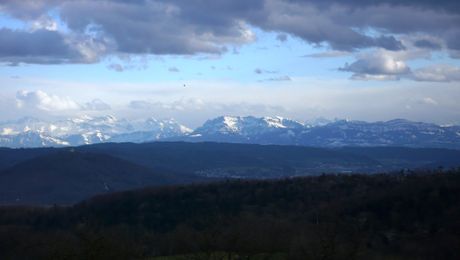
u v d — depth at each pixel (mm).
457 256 75438
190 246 84188
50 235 92062
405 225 86688
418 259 76188
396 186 102125
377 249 79375
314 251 70875
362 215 93500
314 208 103250
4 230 98438
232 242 73375
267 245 76750
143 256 75250
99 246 64438
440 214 86250
